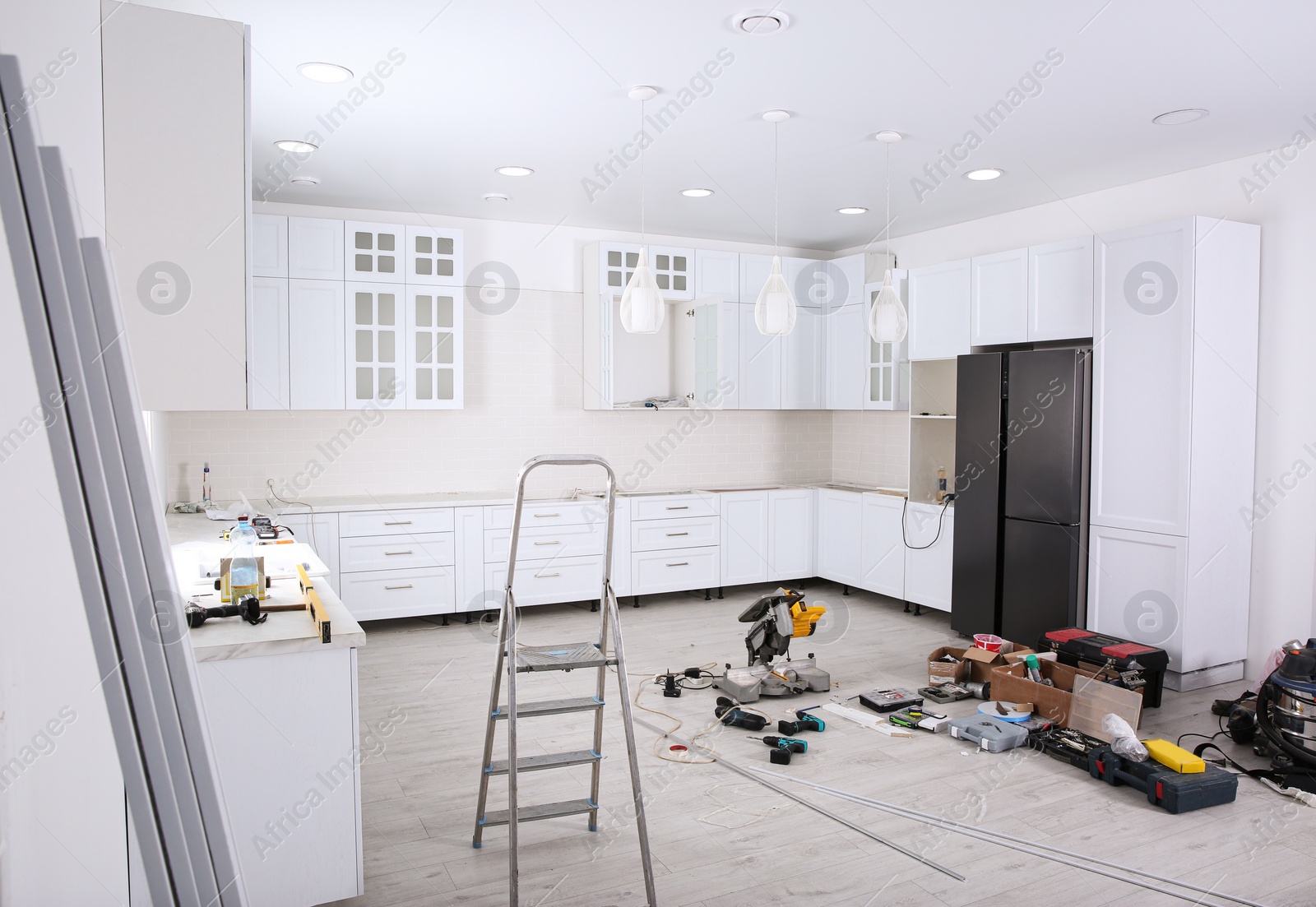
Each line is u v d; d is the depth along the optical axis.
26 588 1.29
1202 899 2.59
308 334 5.27
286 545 4.07
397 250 5.50
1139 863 2.79
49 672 1.41
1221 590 4.52
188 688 1.54
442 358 5.65
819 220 6.08
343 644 2.43
